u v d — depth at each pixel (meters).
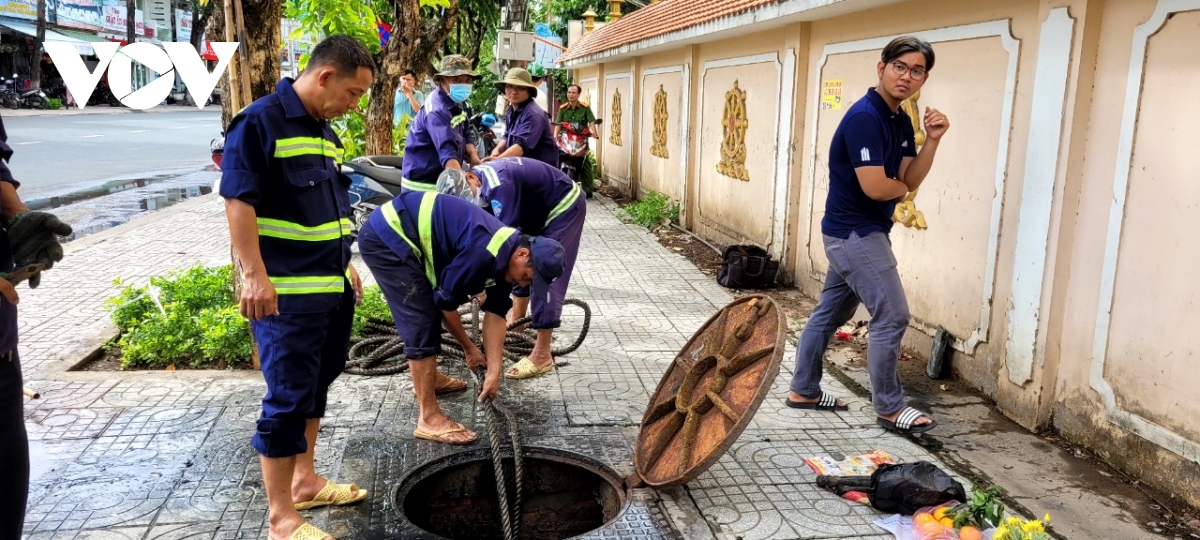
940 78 4.71
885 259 3.74
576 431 3.88
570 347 4.89
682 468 3.19
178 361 4.73
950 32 4.60
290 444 2.72
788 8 5.78
